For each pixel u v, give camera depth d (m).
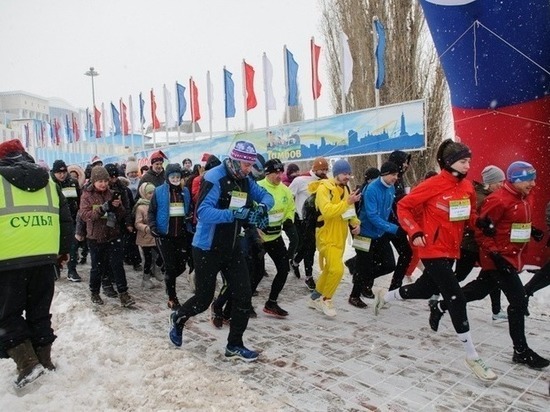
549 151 6.72
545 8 6.30
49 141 31.91
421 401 3.28
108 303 6.04
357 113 9.88
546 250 6.75
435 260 3.71
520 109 6.88
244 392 3.38
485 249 3.93
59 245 3.82
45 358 3.65
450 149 3.68
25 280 3.45
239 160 3.77
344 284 6.81
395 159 5.31
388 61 15.94
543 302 5.43
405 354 4.15
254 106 14.55
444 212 3.67
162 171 6.84
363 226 5.38
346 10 16.83
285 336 4.66
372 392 3.42
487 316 5.17
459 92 7.48
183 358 4.00
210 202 3.75
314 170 5.83
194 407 3.15
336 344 4.42
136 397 3.28
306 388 3.50
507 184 3.85
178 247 5.54
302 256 7.23
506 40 6.60
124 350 4.17
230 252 3.92
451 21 6.94
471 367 3.62
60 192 3.88
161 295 6.45
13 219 3.36
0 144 3.62
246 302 4.00
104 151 24.30
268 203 4.11
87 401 3.23
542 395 3.35
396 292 4.59
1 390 3.39
